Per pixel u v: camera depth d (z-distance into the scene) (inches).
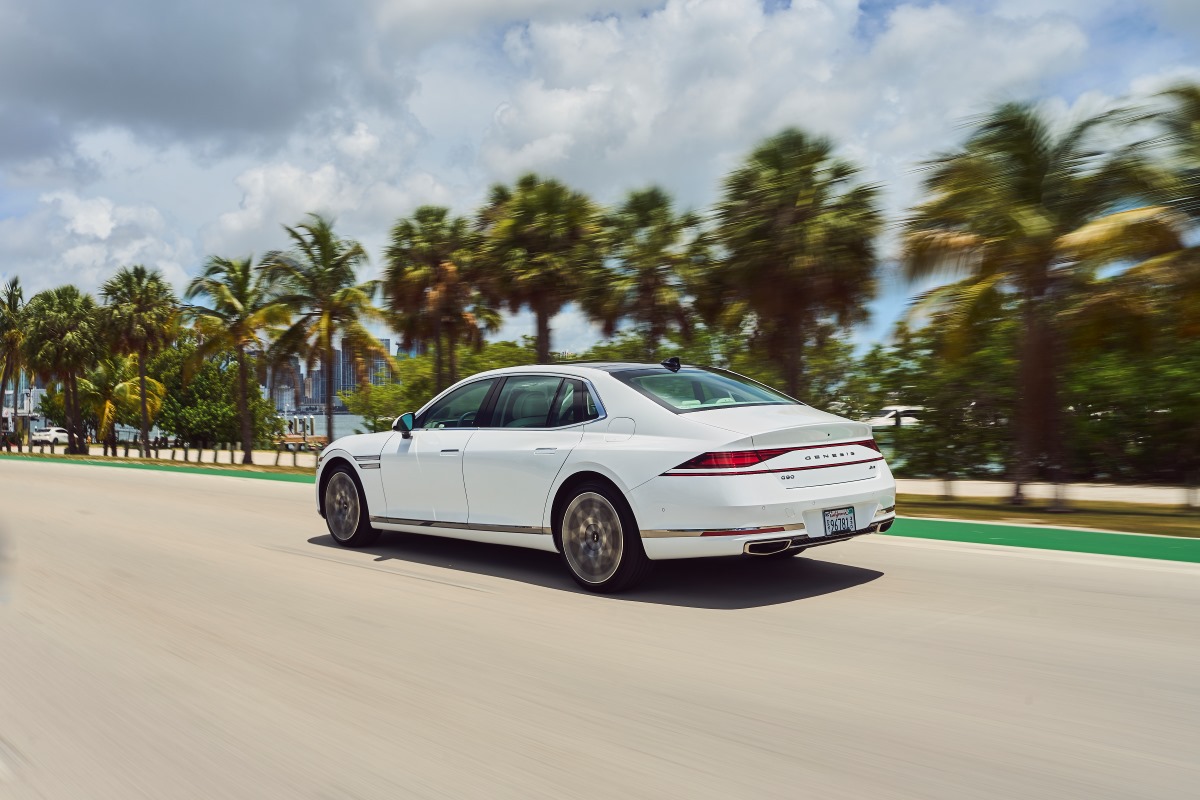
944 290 554.9
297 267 1299.2
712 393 249.9
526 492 251.9
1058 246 508.7
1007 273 529.7
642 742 136.9
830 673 169.8
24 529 390.0
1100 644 186.7
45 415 3122.5
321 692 161.5
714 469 214.7
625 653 184.1
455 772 126.9
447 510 276.7
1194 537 339.3
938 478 866.8
